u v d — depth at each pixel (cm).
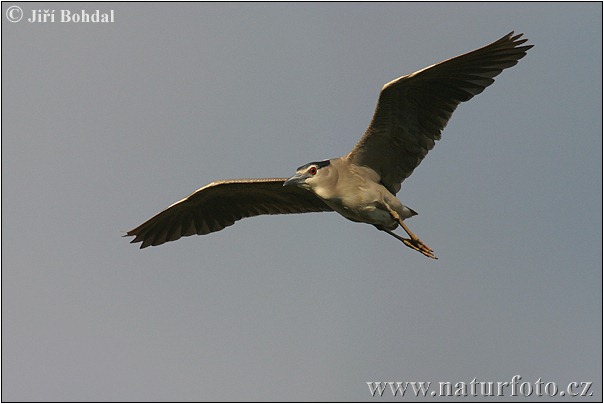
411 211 1516
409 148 1491
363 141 1488
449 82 1442
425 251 1487
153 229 1767
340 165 1498
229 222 1767
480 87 1451
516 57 1433
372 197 1477
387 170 1515
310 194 1695
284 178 1645
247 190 1697
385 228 1537
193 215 1758
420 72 1390
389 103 1441
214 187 1673
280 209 1741
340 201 1493
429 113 1466
